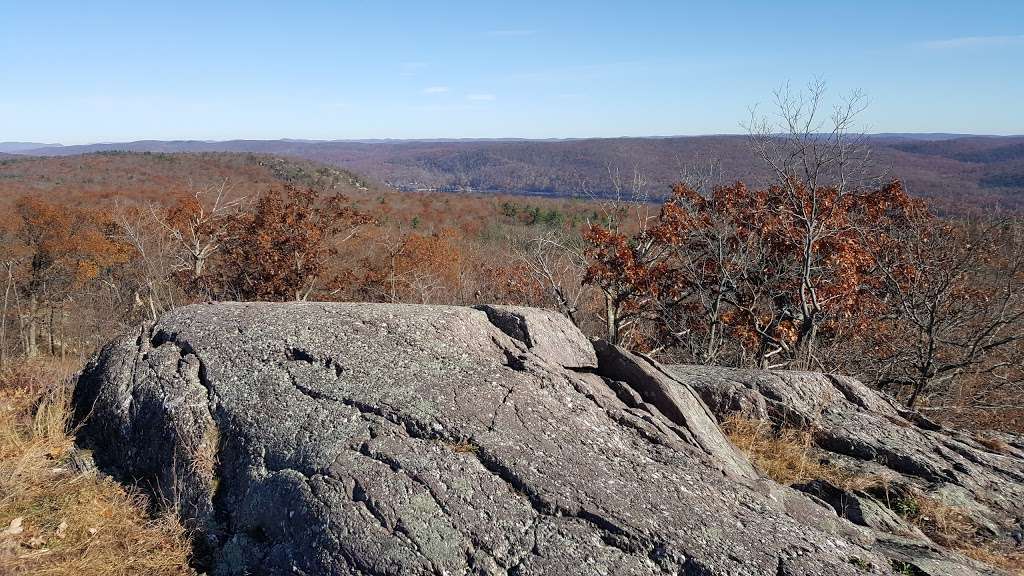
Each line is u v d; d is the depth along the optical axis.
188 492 3.35
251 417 3.51
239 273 16.14
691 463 3.44
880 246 9.55
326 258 16.88
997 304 8.96
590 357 4.54
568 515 2.84
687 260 10.48
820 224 8.69
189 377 3.89
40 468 3.69
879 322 9.48
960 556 3.31
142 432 3.75
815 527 3.32
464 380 3.70
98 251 20.55
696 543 2.77
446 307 4.61
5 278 21.02
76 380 4.70
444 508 2.83
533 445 3.24
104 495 3.52
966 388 8.45
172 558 3.07
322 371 3.77
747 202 10.22
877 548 3.24
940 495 4.18
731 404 5.15
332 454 3.11
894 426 5.07
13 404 4.58
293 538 2.87
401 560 2.63
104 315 20.42
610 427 3.62
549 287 12.23
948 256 9.00
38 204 22.94
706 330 10.38
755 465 4.29
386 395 3.50
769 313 9.77
